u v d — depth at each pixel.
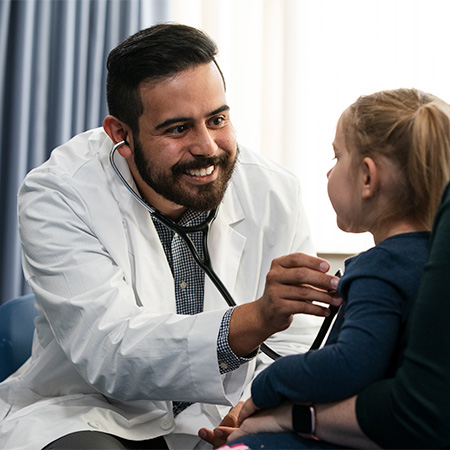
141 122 1.28
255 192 1.55
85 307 1.23
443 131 0.84
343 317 0.93
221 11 2.76
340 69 2.67
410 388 0.71
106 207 1.37
